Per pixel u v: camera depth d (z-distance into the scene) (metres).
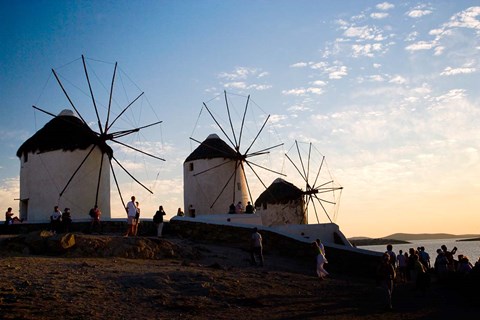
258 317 10.51
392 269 13.15
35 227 21.61
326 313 11.62
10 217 21.52
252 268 17.11
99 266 14.03
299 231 28.97
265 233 21.83
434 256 73.38
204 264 16.89
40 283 11.27
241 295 12.34
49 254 15.87
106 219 22.33
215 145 35.59
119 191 22.03
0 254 15.09
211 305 11.09
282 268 18.20
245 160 34.47
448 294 16.31
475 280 15.62
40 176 25.42
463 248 115.56
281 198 44.28
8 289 10.53
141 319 9.58
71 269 13.16
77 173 25.41
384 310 12.74
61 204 24.97
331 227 29.97
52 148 25.44
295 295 13.41
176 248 17.67
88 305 10.07
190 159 35.78
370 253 19.98
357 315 11.76
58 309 9.55
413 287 18.17
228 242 22.12
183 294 11.75
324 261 17.59
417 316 12.09
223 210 34.22
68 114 26.66
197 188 34.91
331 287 15.64
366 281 18.64
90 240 16.52
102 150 24.62
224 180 34.62
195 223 22.83
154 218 21.62
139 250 16.77
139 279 12.48
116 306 10.26
